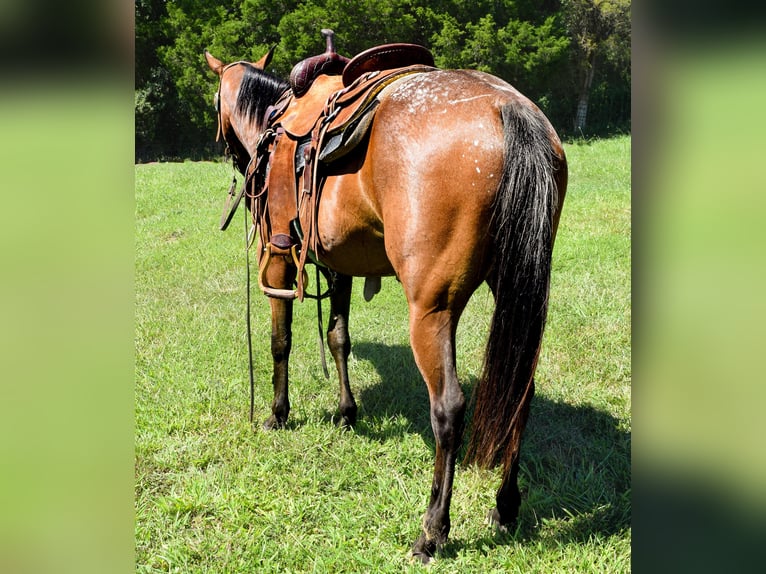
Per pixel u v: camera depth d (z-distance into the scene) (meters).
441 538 2.42
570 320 4.62
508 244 2.11
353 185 2.51
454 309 2.26
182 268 6.46
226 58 21.75
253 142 3.66
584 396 3.63
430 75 2.41
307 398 3.89
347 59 3.27
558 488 2.86
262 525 2.76
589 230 6.97
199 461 3.20
